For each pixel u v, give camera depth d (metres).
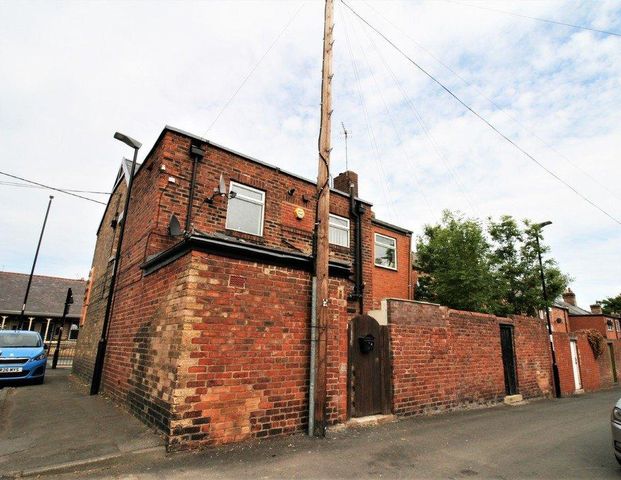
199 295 5.21
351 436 6.18
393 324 8.45
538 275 16.55
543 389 13.70
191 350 5.00
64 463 4.13
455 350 9.94
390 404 7.96
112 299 9.73
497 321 11.96
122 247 10.57
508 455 5.63
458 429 7.25
